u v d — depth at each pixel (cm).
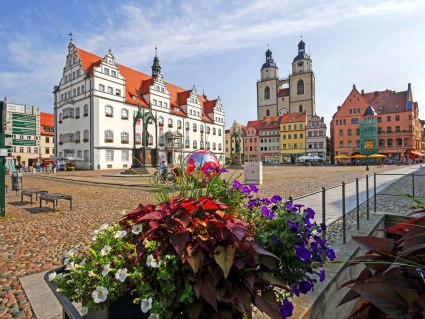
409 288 131
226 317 159
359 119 7400
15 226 674
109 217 781
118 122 4884
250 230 213
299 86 9844
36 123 1052
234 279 172
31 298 322
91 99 4531
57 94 5262
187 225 167
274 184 1731
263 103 10644
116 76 4856
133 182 1936
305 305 257
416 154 6331
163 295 161
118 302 171
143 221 187
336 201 894
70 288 169
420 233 147
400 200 963
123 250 180
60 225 684
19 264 430
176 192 268
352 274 404
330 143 8781
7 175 3244
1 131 801
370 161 7075
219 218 184
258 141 9025
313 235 222
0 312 295
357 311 153
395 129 7281
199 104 6894
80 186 1802
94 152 4519
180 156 259
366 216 686
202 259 160
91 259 184
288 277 207
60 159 4444
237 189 255
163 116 5784
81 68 4722
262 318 230
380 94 7850
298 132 8294
